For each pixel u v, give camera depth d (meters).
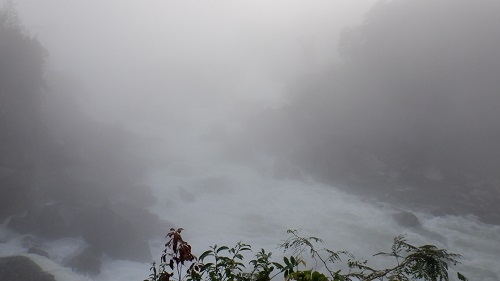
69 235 29.39
